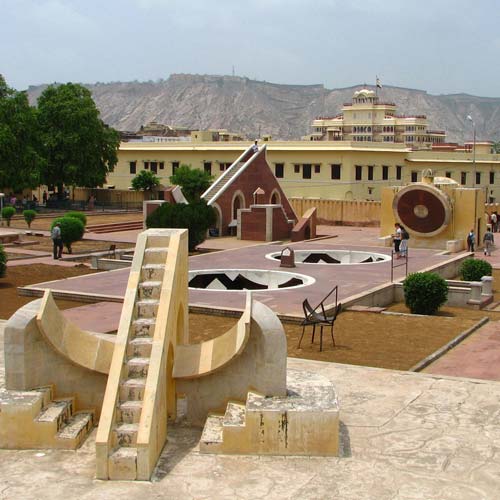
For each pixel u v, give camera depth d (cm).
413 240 3312
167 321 869
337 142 5622
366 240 3634
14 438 840
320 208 4831
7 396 862
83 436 863
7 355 877
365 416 952
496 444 861
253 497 720
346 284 2070
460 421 935
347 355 1322
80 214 3675
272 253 2827
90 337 936
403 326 1595
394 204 3303
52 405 884
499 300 2100
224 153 5991
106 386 836
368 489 741
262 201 3950
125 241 3519
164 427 847
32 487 743
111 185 6619
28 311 884
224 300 1795
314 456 820
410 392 1053
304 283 2122
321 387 898
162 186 6034
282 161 5841
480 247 3375
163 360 841
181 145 6184
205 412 906
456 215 3247
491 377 1195
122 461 758
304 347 1380
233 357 863
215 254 2786
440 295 1814
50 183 5453
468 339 1490
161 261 941
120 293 1873
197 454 823
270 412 817
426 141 9344
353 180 5603
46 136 5284
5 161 4853
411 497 725
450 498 725
